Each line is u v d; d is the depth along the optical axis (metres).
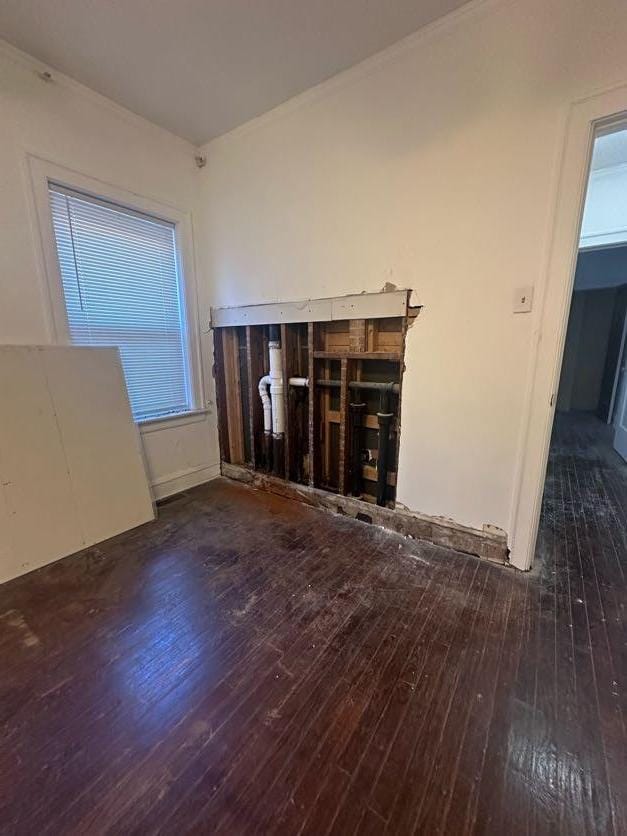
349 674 1.33
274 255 2.63
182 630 1.54
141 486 2.49
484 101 1.70
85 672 1.34
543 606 1.67
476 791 0.97
